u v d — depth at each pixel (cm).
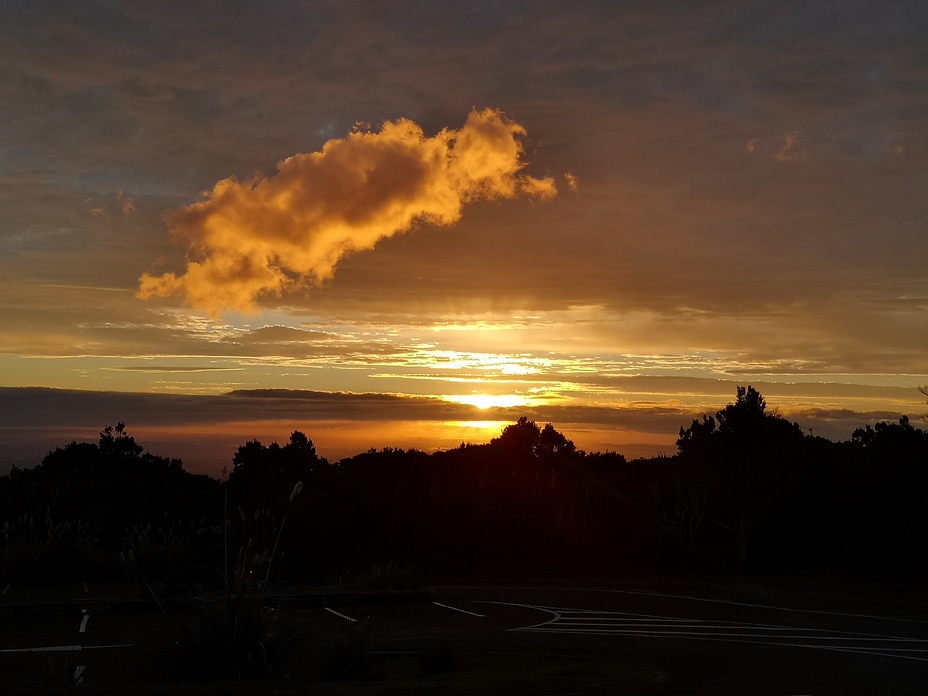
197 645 906
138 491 3183
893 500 3028
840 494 3241
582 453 4538
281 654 925
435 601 1941
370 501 3139
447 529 3111
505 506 3347
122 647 1185
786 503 3266
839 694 855
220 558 2039
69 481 3238
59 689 779
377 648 1181
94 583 1961
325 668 933
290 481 3669
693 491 3266
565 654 1142
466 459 4412
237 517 2666
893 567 3203
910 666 1062
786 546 3281
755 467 3123
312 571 2836
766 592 2380
